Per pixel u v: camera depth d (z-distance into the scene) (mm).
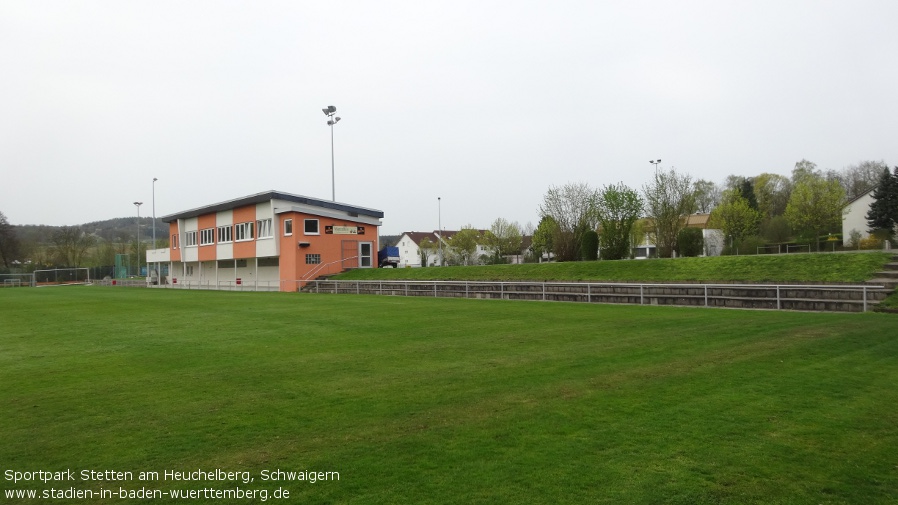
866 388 8516
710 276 24547
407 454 6078
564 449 6180
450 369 10312
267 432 6875
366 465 5801
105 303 28453
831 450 6141
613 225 38875
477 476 5504
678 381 9039
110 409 8031
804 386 8656
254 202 46812
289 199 45219
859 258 21688
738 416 7262
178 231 58594
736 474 5547
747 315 17297
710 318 16734
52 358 12344
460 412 7562
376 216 49250
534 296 27797
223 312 21984
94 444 6559
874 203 60250
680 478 5453
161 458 6094
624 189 40312
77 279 81812
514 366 10461
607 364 10438
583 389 8641
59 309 25312
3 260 85812
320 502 5031
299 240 43031
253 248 47219
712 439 6465
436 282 31594
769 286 20062
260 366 10961
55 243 91000
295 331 16000
